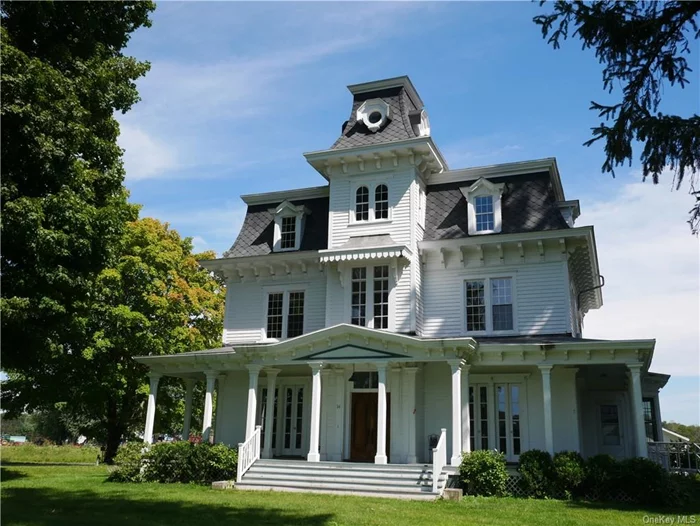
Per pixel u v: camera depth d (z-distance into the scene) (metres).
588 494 16.80
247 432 21.09
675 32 9.62
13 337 14.60
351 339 20.25
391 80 24.98
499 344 19.11
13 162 13.55
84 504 14.50
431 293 22.78
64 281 14.23
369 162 23.77
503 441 20.50
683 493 16.28
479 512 13.80
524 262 21.84
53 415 56.72
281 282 24.92
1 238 12.92
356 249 22.33
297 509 13.92
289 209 25.44
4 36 12.83
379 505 14.77
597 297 28.22
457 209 23.47
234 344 24.92
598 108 10.07
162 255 31.42
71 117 14.01
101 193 16.44
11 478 21.66
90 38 15.99
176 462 20.59
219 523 11.88
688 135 9.21
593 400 23.62
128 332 29.12
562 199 26.12
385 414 19.84
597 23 9.49
